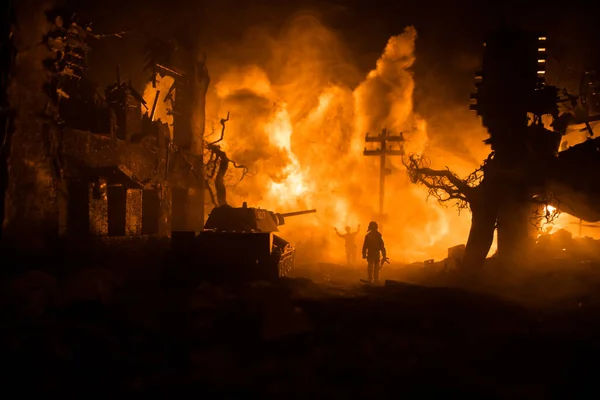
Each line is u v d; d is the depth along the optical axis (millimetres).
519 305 15547
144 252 20766
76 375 8797
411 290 17766
